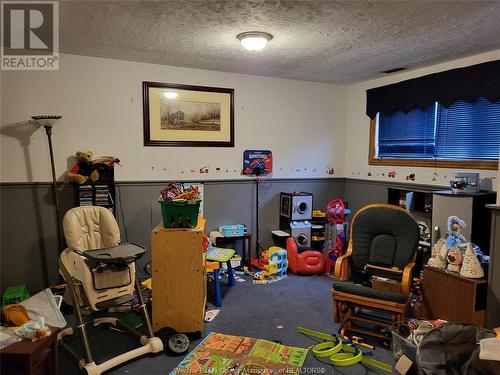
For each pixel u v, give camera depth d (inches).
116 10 95.7
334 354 97.7
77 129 143.9
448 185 146.1
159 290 106.2
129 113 151.6
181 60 147.8
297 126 187.3
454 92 140.6
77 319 92.0
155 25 106.8
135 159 154.3
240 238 168.4
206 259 130.1
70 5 93.0
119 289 98.9
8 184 135.5
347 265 122.2
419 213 142.5
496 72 126.3
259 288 149.1
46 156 139.9
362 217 124.3
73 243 106.6
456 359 73.0
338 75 172.4
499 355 66.5
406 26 105.9
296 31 110.6
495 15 97.2
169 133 159.3
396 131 172.1
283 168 185.9
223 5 91.5
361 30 108.9
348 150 199.5
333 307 118.6
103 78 146.2
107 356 96.8
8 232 137.0
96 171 137.7
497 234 97.5
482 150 135.7
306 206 177.3
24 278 139.9
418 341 82.4
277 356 97.3
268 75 175.2
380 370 91.8
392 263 117.9
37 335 69.6
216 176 170.7
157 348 97.2
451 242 111.3
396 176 170.1
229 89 169.5
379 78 177.6
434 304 112.9
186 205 107.1
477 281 99.6
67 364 93.1
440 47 125.3
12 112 134.8
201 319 107.7
